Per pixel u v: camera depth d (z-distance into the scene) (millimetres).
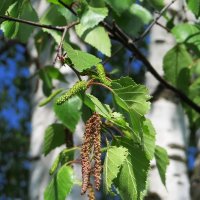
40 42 977
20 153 2676
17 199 2637
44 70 933
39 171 1094
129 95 561
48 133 797
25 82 2467
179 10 1060
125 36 789
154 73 861
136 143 579
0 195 2635
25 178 2645
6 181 2635
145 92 557
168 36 1117
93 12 691
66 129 796
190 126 1071
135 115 561
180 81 935
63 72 1082
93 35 728
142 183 577
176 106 1100
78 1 709
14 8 692
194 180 1321
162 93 1094
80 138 990
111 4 759
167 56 922
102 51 721
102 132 586
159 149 748
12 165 2650
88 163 544
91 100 563
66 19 788
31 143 1125
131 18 834
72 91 553
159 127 1085
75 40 1104
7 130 2693
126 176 580
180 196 1057
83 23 685
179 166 1080
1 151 2666
